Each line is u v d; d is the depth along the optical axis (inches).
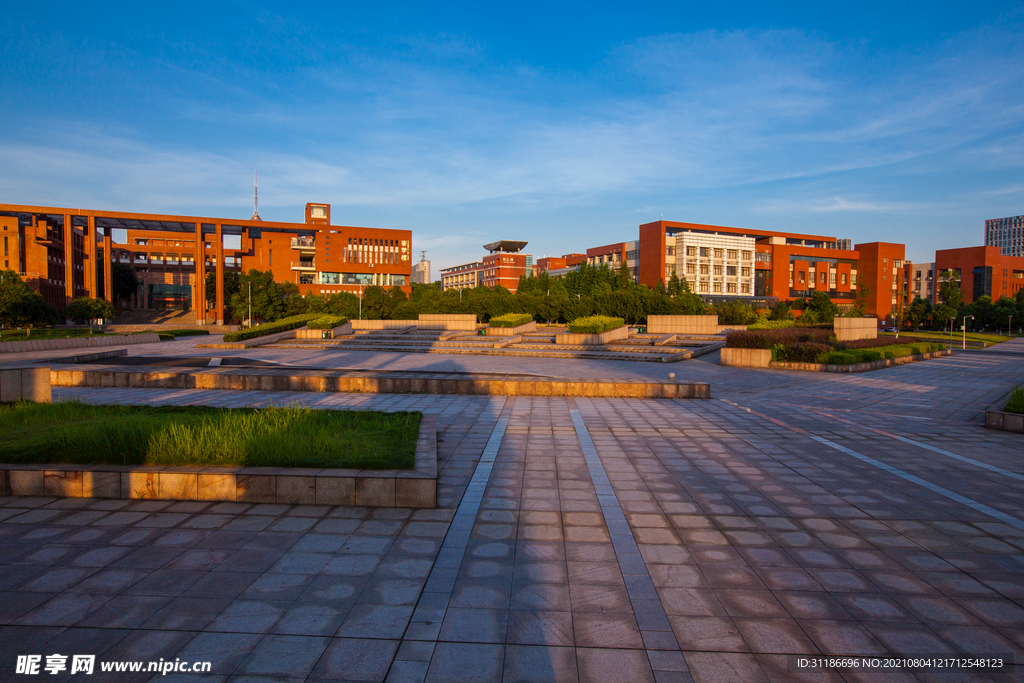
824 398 615.2
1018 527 223.0
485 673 126.2
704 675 127.0
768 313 2509.8
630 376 791.1
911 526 223.0
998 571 183.8
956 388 710.5
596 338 1245.7
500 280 4598.9
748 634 144.3
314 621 146.3
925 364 1080.8
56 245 2518.5
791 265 3533.5
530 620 149.0
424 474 238.2
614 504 244.4
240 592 160.6
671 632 144.5
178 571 173.0
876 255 3535.9
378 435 302.7
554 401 550.6
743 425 438.0
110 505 229.8
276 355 1099.3
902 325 3265.3
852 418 484.7
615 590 166.4
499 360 1050.1
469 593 162.9
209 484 236.5
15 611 148.4
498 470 298.2
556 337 1288.1
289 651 133.0
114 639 136.6
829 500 254.2
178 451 252.4
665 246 3277.6
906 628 149.0
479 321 2058.3
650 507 241.3
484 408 502.0
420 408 498.9
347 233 3508.9
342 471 239.8
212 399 528.4
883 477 294.0
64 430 276.1
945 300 3149.6
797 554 194.7
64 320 2593.5
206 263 3368.6
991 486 279.4
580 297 2010.3
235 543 194.7
